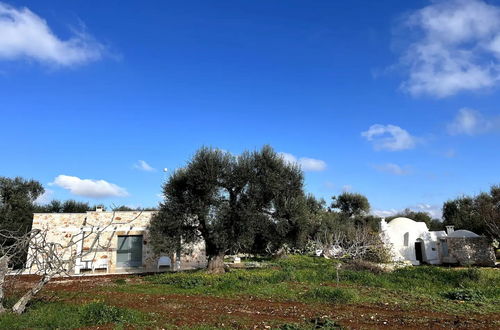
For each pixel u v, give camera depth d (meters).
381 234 34.47
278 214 24.00
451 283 17.73
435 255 35.12
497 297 14.46
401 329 9.69
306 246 31.81
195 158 23.92
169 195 24.16
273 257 32.41
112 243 29.88
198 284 17.98
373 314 11.61
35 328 9.06
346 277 19.14
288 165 25.34
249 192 23.47
